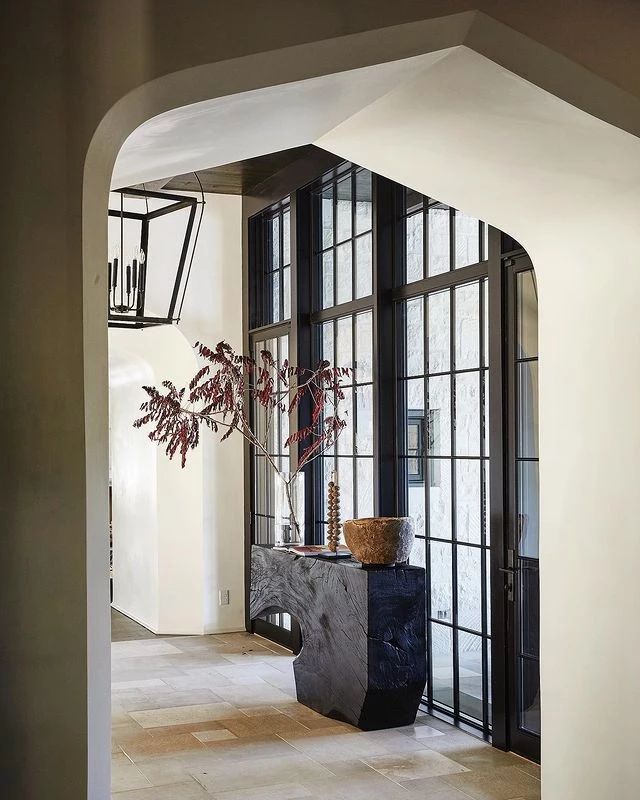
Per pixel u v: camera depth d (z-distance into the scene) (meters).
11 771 1.75
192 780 4.25
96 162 1.86
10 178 1.78
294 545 5.82
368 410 5.91
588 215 3.12
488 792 4.04
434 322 5.27
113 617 8.61
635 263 3.02
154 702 5.59
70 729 1.77
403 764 4.42
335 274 6.35
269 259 7.51
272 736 4.88
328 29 1.96
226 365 6.22
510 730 4.57
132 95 1.85
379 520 4.92
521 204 3.27
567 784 3.36
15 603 1.76
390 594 4.82
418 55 2.16
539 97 2.43
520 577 4.50
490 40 2.17
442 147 2.91
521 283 4.50
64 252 1.80
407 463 5.52
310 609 5.35
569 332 3.35
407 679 4.88
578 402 3.30
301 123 2.60
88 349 1.81
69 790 1.77
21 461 1.77
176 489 7.78
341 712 5.09
